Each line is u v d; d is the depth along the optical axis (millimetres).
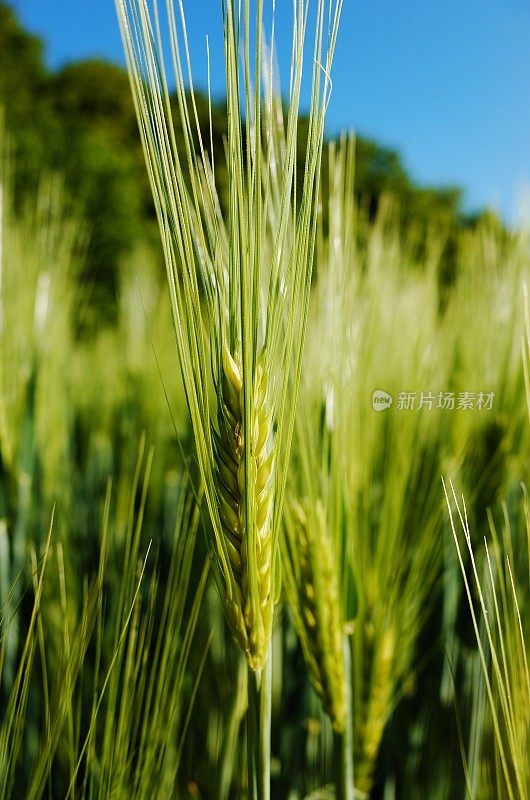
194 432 246
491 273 543
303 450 323
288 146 242
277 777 416
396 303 487
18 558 404
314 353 356
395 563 380
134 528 485
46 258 569
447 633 439
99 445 674
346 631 326
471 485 458
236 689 357
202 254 250
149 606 291
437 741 441
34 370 476
